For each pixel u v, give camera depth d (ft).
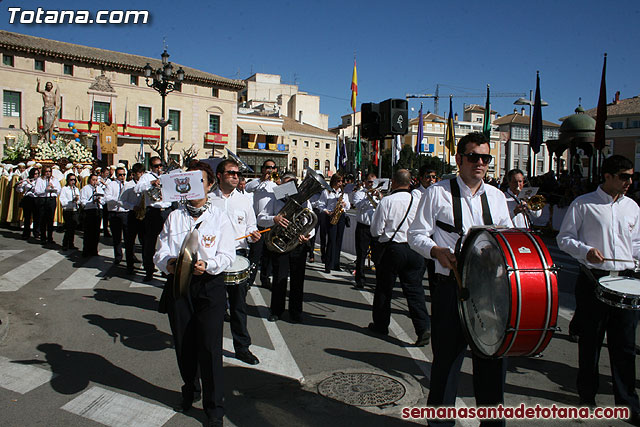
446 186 11.15
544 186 60.70
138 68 155.63
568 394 13.91
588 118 76.13
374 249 19.36
